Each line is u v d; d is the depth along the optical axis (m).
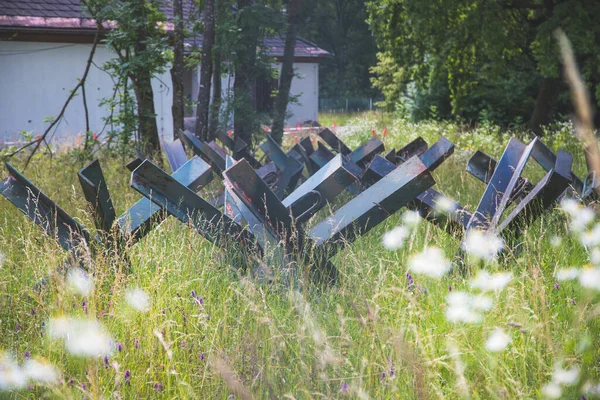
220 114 14.22
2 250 5.26
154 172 4.29
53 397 2.87
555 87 22.25
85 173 4.55
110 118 13.33
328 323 3.71
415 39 20.72
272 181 8.77
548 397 2.51
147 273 4.50
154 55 12.77
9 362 3.19
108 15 12.52
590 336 2.95
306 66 33.62
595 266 3.74
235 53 14.66
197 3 14.91
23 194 4.60
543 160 5.59
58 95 23.41
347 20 68.00
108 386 3.03
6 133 22.83
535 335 3.08
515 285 3.78
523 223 4.73
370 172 5.45
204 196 8.13
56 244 4.33
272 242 4.57
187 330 3.64
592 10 19.12
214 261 4.54
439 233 5.20
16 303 4.05
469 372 3.00
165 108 24.14
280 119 15.07
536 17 21.77
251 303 3.36
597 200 5.39
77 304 3.74
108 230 4.68
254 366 2.92
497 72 20.77
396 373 2.80
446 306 3.56
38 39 22.98
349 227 4.64
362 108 50.25
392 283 4.11
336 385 2.79
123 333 3.49
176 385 3.07
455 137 18.33
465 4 19.50
